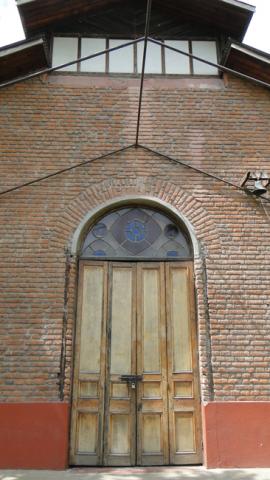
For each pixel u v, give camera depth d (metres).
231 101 7.78
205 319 6.55
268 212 7.13
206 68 8.03
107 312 6.75
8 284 6.59
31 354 6.29
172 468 5.99
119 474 5.69
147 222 7.23
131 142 7.43
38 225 6.91
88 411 6.31
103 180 7.21
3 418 6.01
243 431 6.06
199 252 6.86
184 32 8.27
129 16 8.34
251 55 7.64
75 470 5.89
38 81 7.76
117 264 6.98
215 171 7.32
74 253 6.81
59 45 8.08
